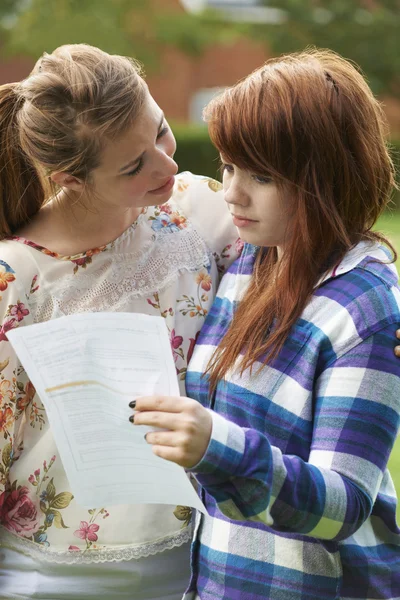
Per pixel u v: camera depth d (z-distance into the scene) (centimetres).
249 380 195
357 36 2019
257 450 169
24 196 220
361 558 190
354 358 181
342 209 193
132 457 182
